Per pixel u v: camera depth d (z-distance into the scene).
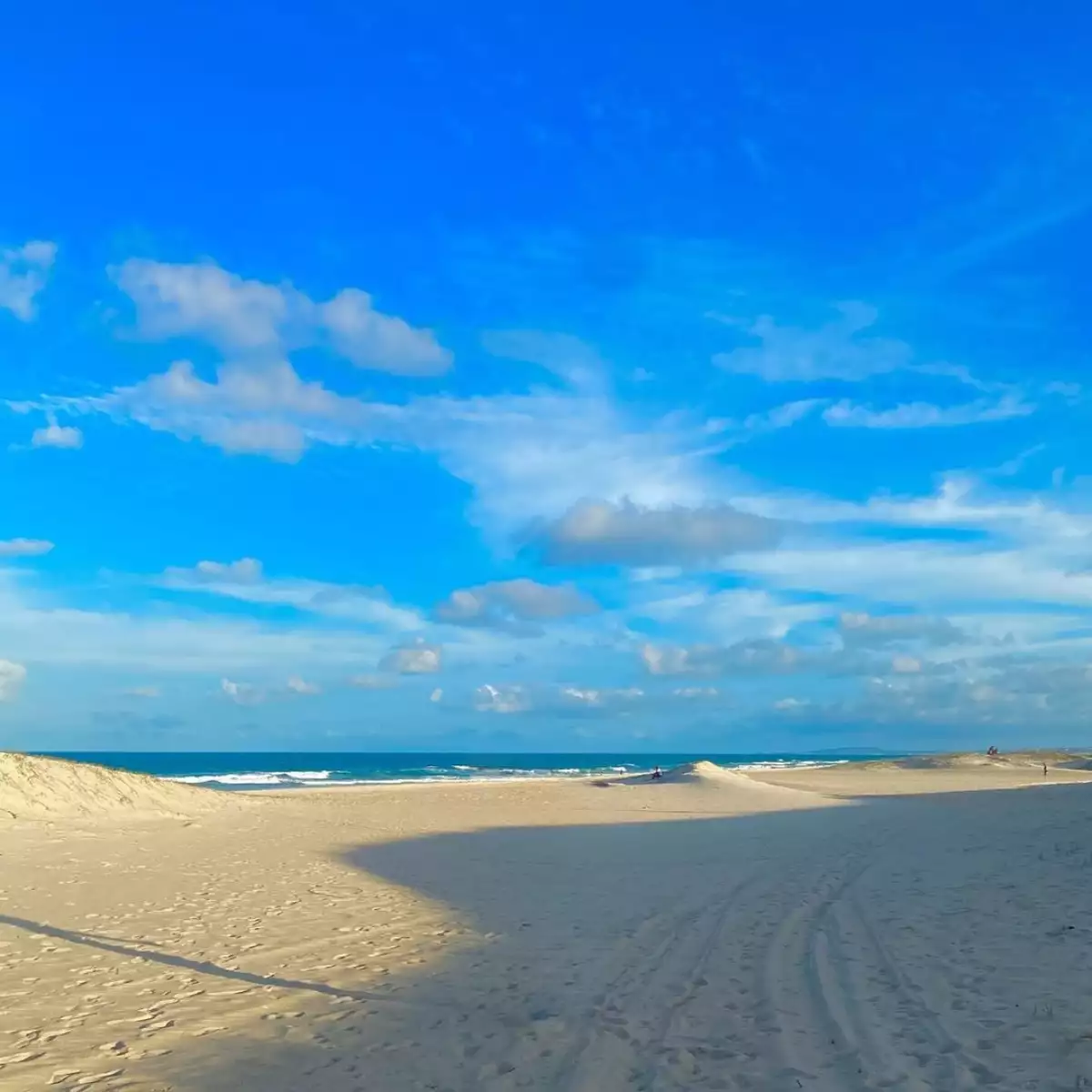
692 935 9.85
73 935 9.87
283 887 13.24
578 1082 5.57
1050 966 7.47
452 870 15.38
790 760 186.88
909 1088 5.13
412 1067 5.93
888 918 10.12
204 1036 6.56
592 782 52.31
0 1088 5.52
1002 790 40.09
